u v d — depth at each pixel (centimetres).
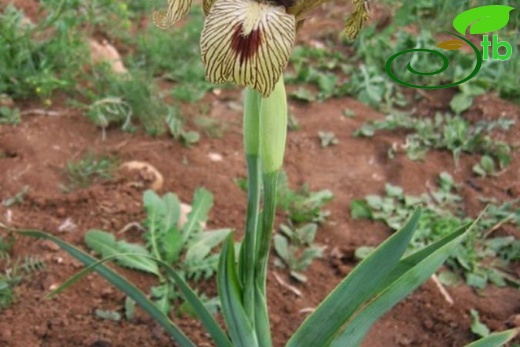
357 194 83
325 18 117
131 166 79
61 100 91
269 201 47
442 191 83
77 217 73
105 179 79
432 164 87
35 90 90
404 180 85
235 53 39
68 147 84
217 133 90
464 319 67
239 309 49
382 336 65
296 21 42
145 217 74
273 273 70
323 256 73
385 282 50
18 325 62
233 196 79
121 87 90
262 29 40
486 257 74
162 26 44
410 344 65
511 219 78
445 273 71
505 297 70
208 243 69
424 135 91
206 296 67
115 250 68
